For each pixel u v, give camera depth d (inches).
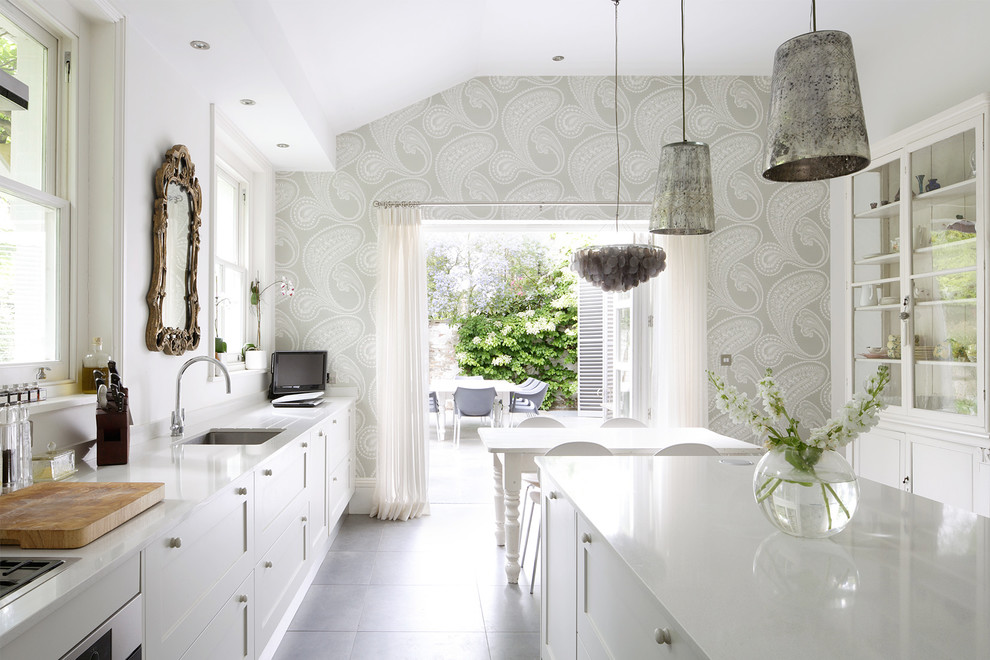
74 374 86.4
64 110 86.2
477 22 151.9
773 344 190.5
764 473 57.0
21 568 44.9
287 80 125.6
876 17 152.9
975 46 136.0
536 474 158.1
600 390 319.0
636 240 189.0
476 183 185.3
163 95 108.6
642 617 49.1
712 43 168.6
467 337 418.6
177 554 60.5
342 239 183.9
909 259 137.8
